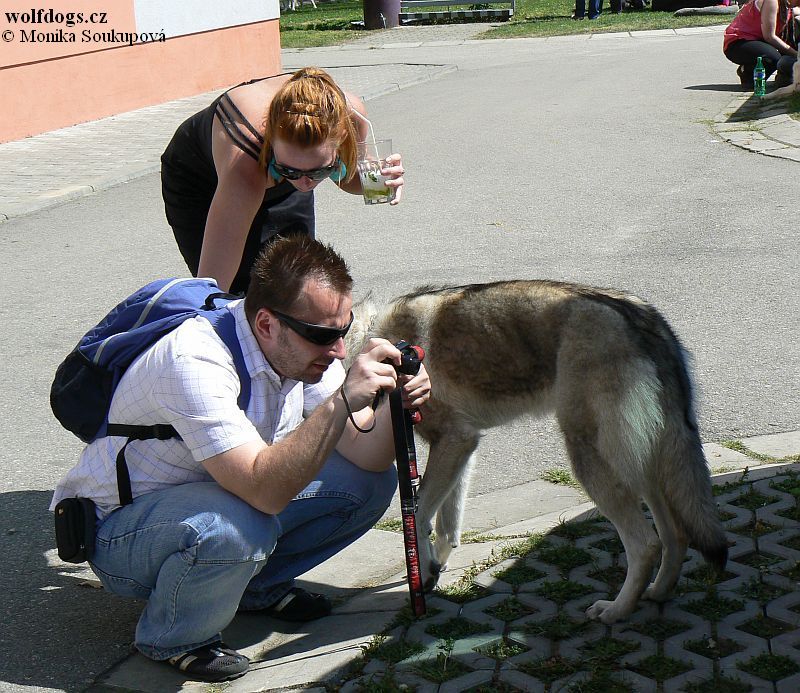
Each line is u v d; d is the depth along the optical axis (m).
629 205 8.65
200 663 2.97
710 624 2.98
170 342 2.82
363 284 6.93
